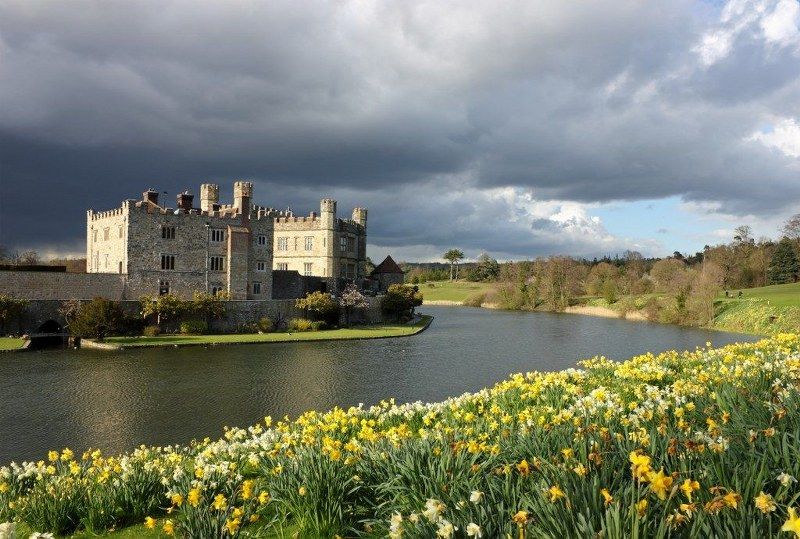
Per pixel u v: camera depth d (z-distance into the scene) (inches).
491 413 506.0
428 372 1721.2
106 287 2618.1
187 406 1213.7
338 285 3688.5
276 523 332.8
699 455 262.4
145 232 2721.5
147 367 1718.8
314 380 1546.5
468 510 239.0
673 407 412.5
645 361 699.4
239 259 2992.1
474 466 290.4
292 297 3412.9
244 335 2618.1
